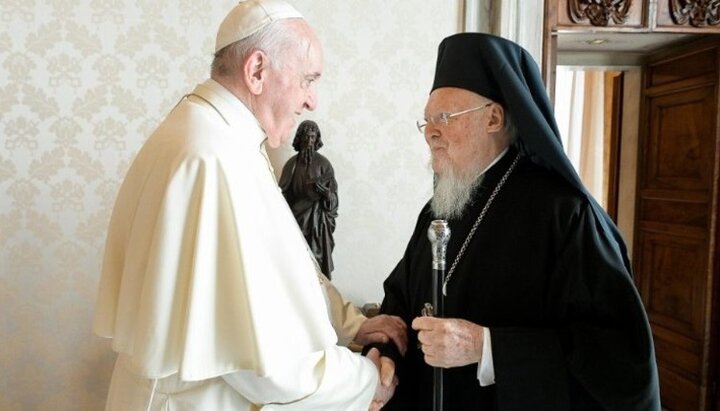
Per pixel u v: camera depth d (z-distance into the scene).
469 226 1.46
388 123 2.38
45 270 2.20
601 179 4.43
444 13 2.39
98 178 2.21
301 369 1.14
